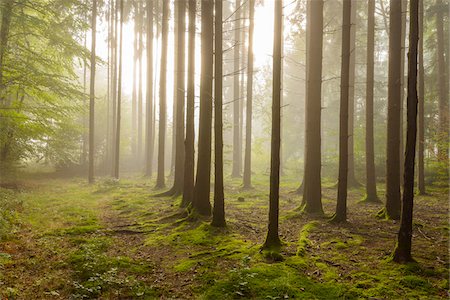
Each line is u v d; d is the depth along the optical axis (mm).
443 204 12898
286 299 5086
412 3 6039
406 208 6375
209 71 9945
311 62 10734
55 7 13961
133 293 5457
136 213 11469
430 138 18406
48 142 15766
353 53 17578
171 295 5418
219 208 8953
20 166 15453
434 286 5453
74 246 7676
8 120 12633
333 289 5363
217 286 5520
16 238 7988
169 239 8164
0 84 12195
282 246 7355
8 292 5164
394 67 10250
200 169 9984
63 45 13734
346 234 8375
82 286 5418
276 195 7242
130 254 7332
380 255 6871
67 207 12211
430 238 8078
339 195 9461
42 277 5895
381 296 5133
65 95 13734
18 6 12688
